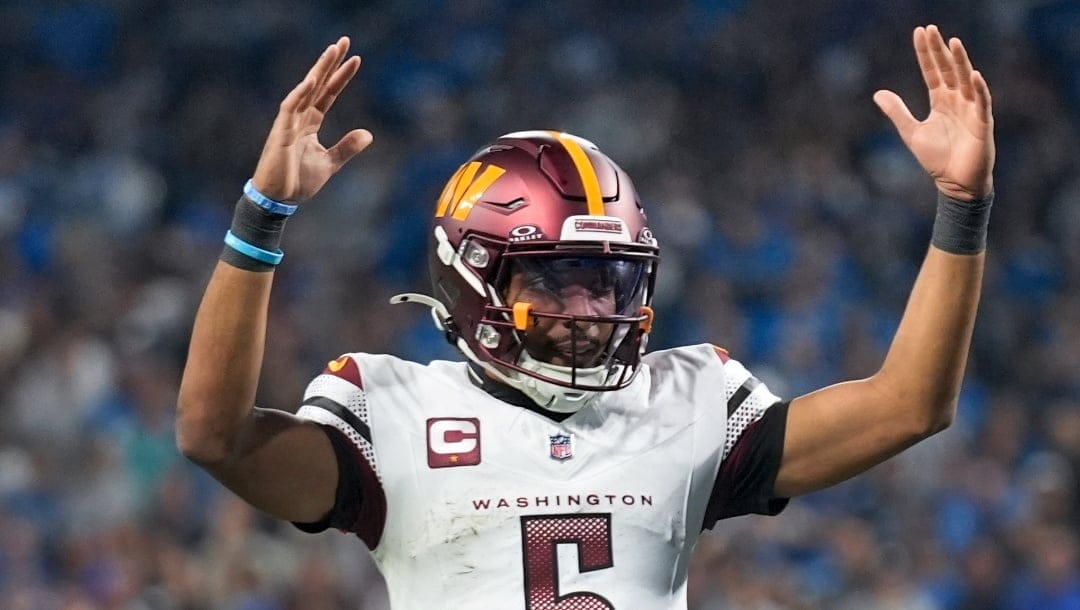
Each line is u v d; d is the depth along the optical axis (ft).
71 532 93.71
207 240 129.59
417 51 148.46
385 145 139.74
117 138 141.08
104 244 123.13
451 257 36.22
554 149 36.37
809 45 148.87
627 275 35.63
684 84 147.13
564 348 35.19
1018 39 149.69
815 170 137.90
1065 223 138.92
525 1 152.05
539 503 34.65
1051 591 93.76
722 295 122.42
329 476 34.58
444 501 34.68
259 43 148.36
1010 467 108.47
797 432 36.09
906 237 134.72
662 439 35.88
